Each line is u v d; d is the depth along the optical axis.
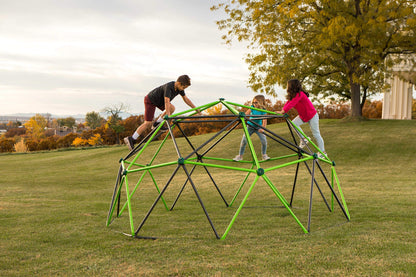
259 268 2.59
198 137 21.72
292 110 29.83
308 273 2.47
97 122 67.88
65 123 103.75
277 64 19.86
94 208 5.61
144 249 3.19
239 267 2.62
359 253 2.84
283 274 2.46
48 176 11.95
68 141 51.09
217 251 3.05
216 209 5.45
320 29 17.84
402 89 27.89
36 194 7.60
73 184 9.80
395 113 28.28
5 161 19.17
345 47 18.58
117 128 45.31
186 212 5.22
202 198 6.75
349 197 6.01
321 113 35.66
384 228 3.66
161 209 5.55
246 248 3.12
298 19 18.17
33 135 72.06
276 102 34.12
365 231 3.55
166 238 3.57
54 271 2.66
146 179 10.40
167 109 5.19
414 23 15.61
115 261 2.86
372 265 2.57
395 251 2.86
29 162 17.88
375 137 16.03
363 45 16.38
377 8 16.58
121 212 4.93
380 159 12.29
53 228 4.09
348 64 19.67
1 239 3.60
